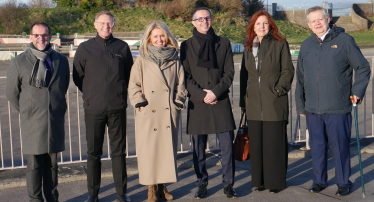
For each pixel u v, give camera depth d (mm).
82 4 32125
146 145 3742
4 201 3879
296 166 4879
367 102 9281
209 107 3855
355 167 4738
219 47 3904
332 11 41812
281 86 3838
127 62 3855
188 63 3918
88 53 3648
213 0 34844
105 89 3623
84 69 3705
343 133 3869
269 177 3947
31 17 30109
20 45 25484
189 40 3945
